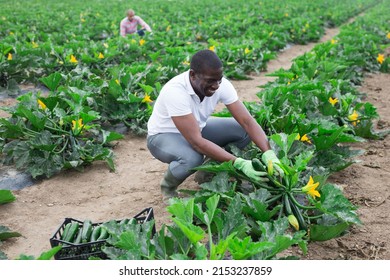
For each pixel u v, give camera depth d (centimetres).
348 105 603
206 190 412
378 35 1452
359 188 493
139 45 1183
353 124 621
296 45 1571
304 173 459
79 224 386
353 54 1028
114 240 333
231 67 1035
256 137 440
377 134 632
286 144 413
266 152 420
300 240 323
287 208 392
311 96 589
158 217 445
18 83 957
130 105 677
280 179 407
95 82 748
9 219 450
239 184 448
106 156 550
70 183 520
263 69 1146
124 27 1429
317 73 815
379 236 407
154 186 513
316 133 527
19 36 1332
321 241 396
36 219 452
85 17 1952
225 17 1864
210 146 420
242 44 1114
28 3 2847
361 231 414
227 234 343
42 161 530
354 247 392
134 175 543
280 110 575
